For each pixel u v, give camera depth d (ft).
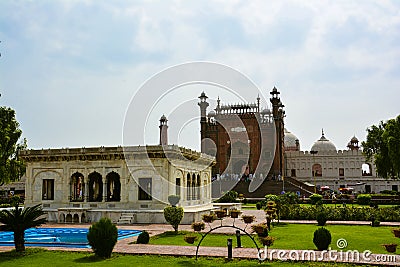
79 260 43.93
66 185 92.58
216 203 110.01
